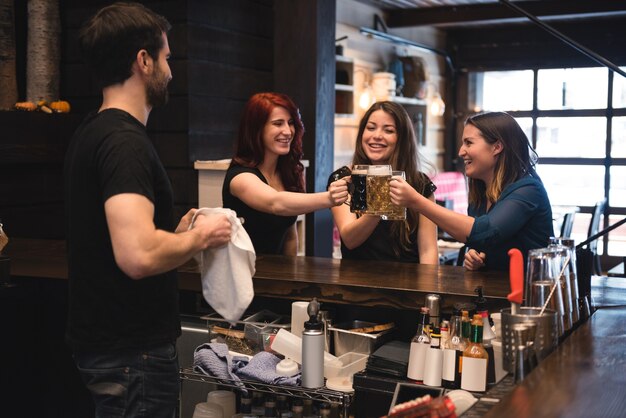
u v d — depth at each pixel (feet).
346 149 23.15
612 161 26.25
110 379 6.39
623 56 25.86
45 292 9.17
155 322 6.43
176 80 14.82
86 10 15.26
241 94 16.24
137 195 5.85
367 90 22.99
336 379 7.65
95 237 6.19
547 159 27.30
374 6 24.25
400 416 4.85
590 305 7.61
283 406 7.93
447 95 28.66
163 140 15.10
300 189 10.81
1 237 9.09
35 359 9.17
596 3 22.33
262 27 16.79
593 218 21.13
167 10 14.75
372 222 9.69
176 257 6.07
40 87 14.89
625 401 4.94
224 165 14.49
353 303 7.88
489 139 9.12
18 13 15.26
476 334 6.84
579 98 26.66
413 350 7.20
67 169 6.40
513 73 27.73
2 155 13.05
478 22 24.17
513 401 4.96
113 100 6.33
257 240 10.25
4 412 8.63
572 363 5.78
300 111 16.89
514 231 8.57
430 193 10.22
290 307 8.98
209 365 7.98
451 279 8.19
